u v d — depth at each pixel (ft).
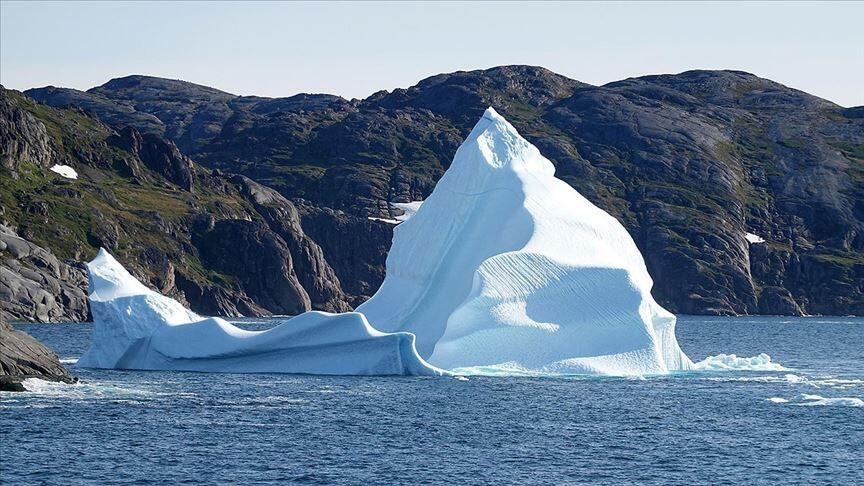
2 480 236.63
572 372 417.49
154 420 305.12
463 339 422.00
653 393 375.66
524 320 419.95
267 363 418.92
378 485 238.27
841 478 249.55
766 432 301.84
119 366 424.46
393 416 320.09
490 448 277.23
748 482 245.45
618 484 242.17
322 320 416.67
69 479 238.68
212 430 293.02
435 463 259.60
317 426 302.45
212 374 409.69
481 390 374.63
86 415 307.99
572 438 291.17
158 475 243.40
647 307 434.30
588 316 426.92
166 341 422.41
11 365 361.92
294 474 246.47
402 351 414.41
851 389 404.36
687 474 252.01
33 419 298.97
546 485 240.53
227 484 237.04
